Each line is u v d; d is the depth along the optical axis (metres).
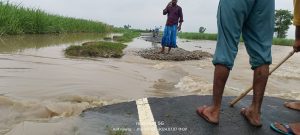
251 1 2.91
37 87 4.28
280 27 53.72
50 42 11.59
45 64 6.07
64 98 3.89
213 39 36.88
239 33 2.96
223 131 2.95
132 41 19.66
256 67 3.05
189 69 7.30
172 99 3.72
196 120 3.12
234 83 5.84
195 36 37.69
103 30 33.91
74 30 23.25
